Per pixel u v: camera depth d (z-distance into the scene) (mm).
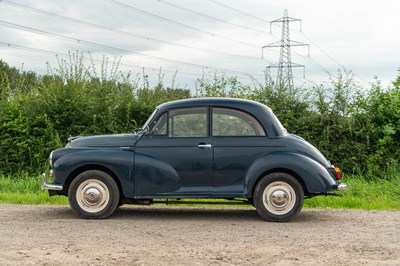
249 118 9078
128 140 9109
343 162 15727
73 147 9172
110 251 6551
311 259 6234
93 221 8789
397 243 7234
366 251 6723
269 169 8852
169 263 5969
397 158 15656
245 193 8883
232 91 16531
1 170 16047
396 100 15664
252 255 6402
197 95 16672
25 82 17188
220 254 6434
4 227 8164
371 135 15789
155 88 17016
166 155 9008
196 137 9047
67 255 6312
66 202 11352
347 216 9641
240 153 8953
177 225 8555
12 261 5992
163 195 8961
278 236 7680
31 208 10297
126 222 8758
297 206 8844
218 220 9117
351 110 16016
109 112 16297
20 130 16141
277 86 16484
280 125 9234
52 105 16328
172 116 9125
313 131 16000
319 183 8766
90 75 16953
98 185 8992
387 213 10055
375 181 14820
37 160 16047
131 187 8969
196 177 8977
